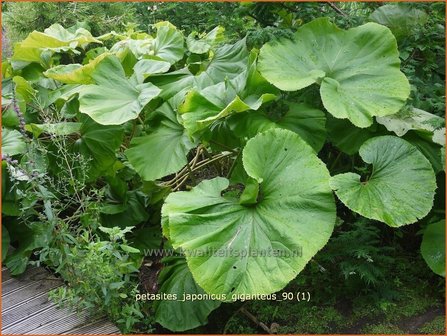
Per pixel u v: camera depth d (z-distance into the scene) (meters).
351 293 2.40
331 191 2.01
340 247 2.40
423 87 2.90
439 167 2.43
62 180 2.69
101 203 2.79
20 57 3.26
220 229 1.98
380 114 2.28
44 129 2.54
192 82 2.73
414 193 2.05
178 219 1.98
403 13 2.90
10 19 4.18
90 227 2.43
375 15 2.94
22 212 2.29
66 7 4.30
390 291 2.32
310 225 1.95
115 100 2.50
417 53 3.10
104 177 2.95
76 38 3.28
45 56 3.31
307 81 2.35
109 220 2.82
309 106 2.50
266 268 1.88
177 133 2.54
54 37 3.15
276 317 2.34
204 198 2.09
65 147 2.63
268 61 2.44
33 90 2.80
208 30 4.37
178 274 2.42
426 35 2.88
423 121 2.47
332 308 2.34
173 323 2.28
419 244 2.67
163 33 3.26
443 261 2.26
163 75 2.82
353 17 2.95
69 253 2.06
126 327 2.17
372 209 1.99
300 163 2.07
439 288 2.38
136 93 2.54
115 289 2.09
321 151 2.96
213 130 2.47
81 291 2.11
